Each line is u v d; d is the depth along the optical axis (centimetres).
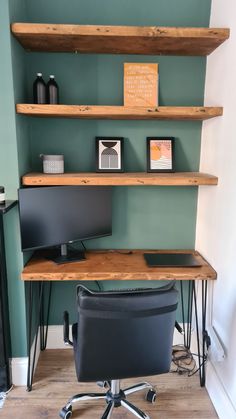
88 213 202
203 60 205
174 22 199
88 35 167
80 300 132
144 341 143
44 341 234
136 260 203
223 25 177
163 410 181
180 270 187
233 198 164
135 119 208
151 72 199
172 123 212
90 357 141
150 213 224
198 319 221
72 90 204
